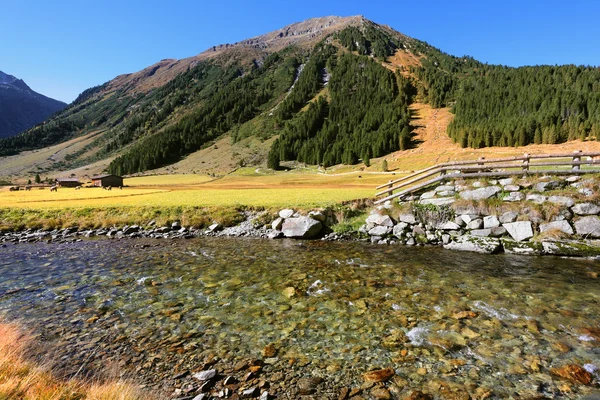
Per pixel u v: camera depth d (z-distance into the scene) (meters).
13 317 10.89
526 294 12.53
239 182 120.38
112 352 8.59
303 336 9.46
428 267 16.56
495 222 20.98
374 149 176.12
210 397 6.74
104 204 39.06
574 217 19.36
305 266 17.20
